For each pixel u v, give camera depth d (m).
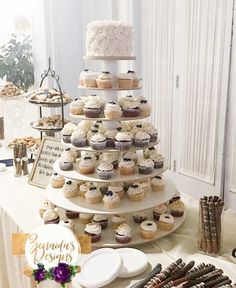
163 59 2.71
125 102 1.61
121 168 1.57
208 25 2.29
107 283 1.19
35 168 2.20
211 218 1.35
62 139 1.72
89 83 1.65
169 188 1.72
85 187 1.62
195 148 2.55
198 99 2.46
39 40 3.22
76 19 3.26
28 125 3.19
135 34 2.89
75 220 1.64
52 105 2.19
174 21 2.55
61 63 3.29
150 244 1.47
